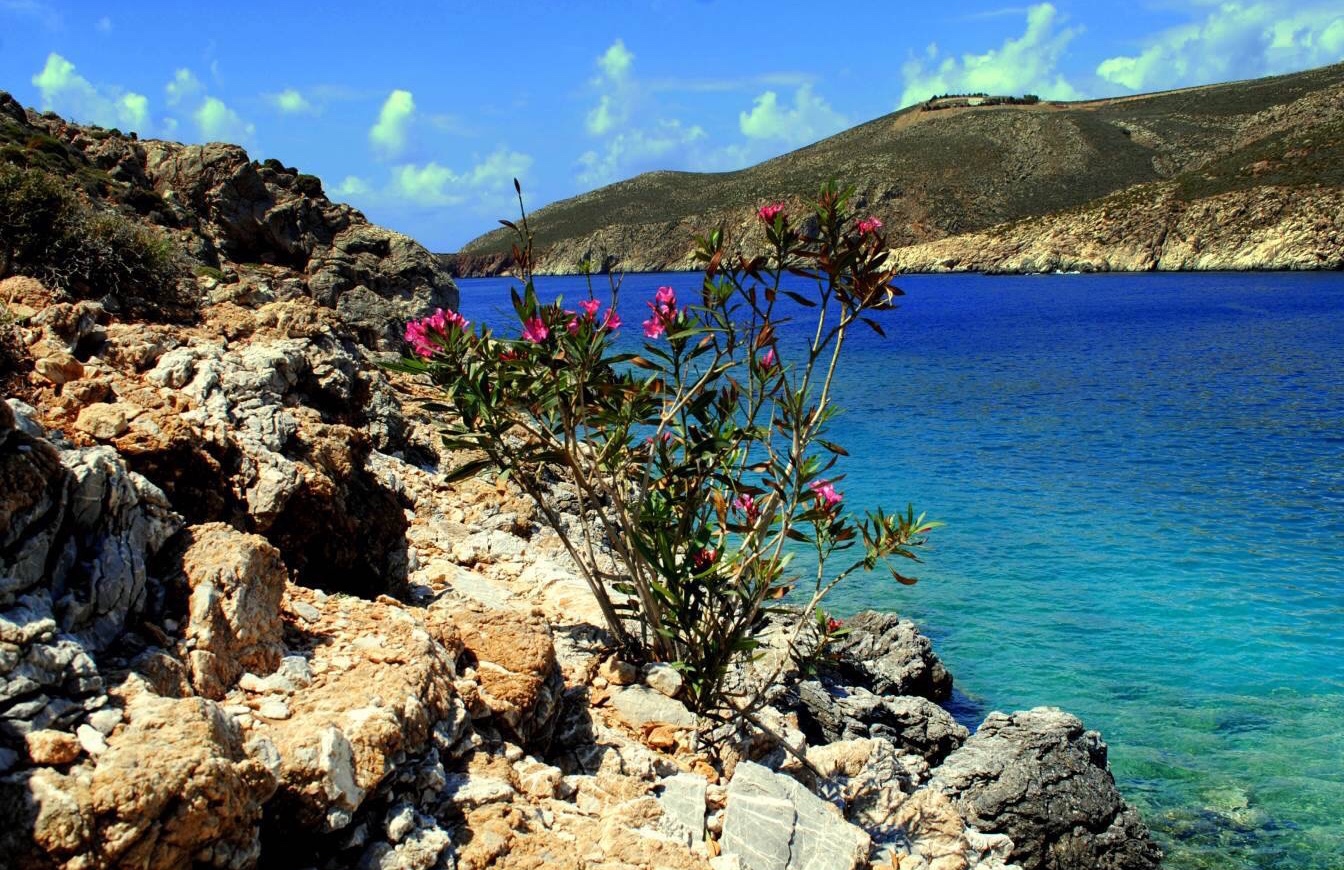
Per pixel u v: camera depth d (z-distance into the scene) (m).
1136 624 16.06
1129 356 54.94
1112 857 9.65
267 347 8.94
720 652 7.17
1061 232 156.38
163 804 3.28
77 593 4.23
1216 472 27.09
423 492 10.96
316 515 6.62
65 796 3.15
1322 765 11.70
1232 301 87.31
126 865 3.17
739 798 5.56
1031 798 9.79
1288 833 10.43
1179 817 10.73
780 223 7.29
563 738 6.23
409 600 7.46
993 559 19.39
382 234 29.47
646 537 7.36
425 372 6.96
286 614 5.50
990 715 10.96
